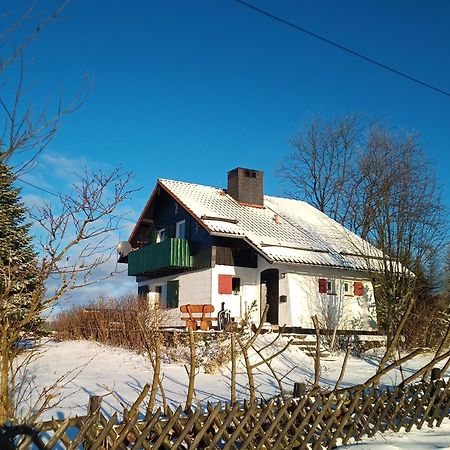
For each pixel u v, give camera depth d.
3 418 4.03
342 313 22.02
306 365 15.09
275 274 21.86
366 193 32.00
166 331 15.98
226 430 5.32
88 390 9.70
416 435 6.79
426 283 22.36
